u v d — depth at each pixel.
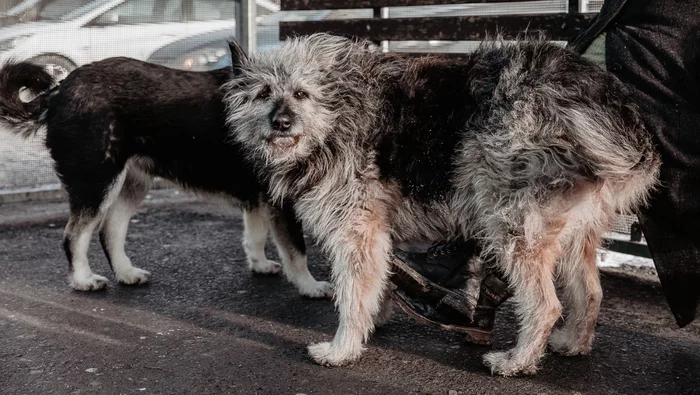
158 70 2.68
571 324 2.33
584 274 2.30
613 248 2.78
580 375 2.25
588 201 2.18
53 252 2.99
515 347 2.26
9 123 2.69
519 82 2.18
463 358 2.32
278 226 2.64
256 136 2.34
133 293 2.68
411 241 2.36
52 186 3.62
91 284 2.69
